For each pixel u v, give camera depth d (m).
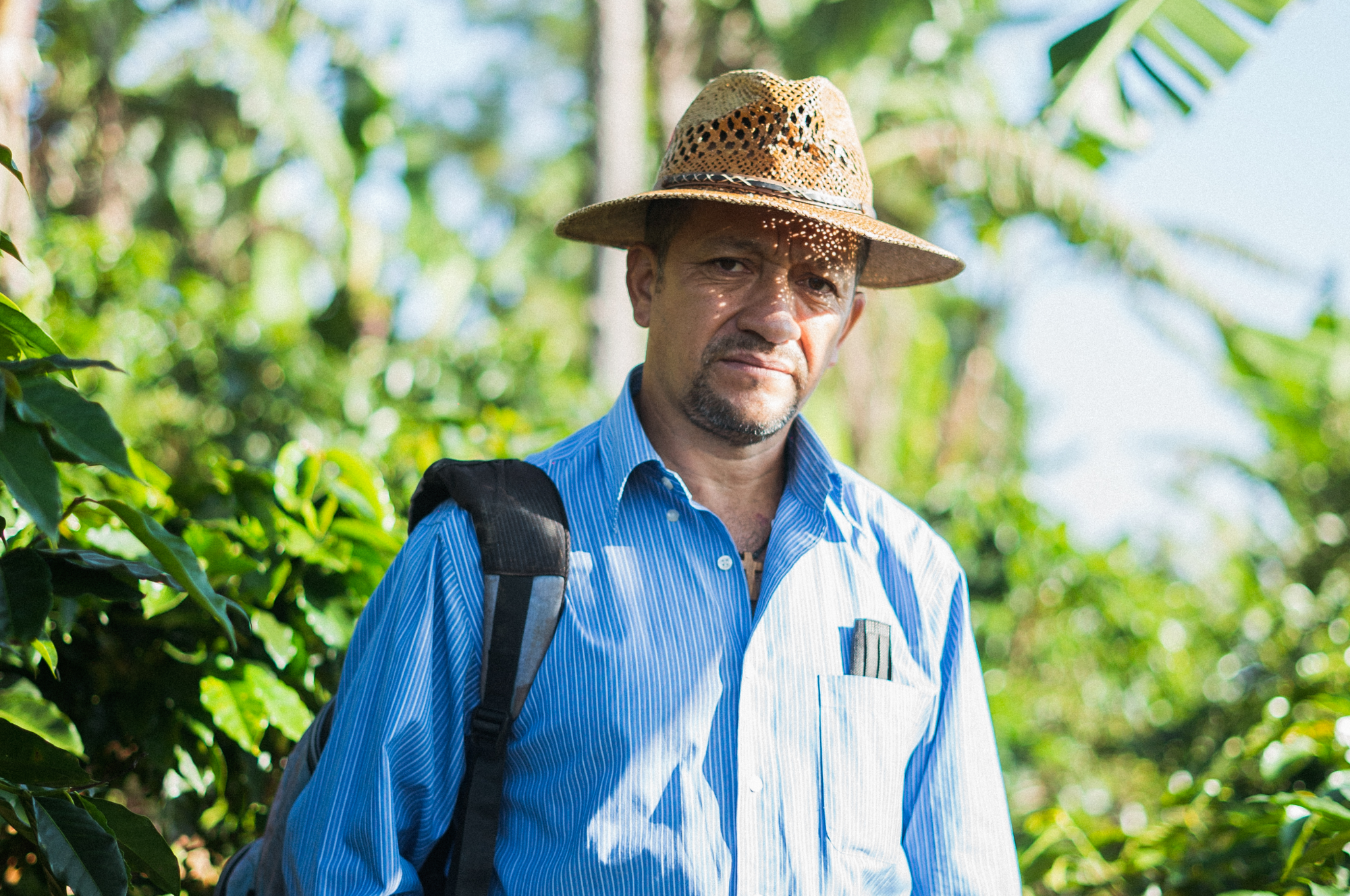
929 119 7.64
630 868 1.35
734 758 1.40
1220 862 2.08
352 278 8.40
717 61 7.84
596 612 1.41
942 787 1.56
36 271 3.88
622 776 1.36
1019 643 5.05
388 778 1.34
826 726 1.44
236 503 1.99
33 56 2.57
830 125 1.57
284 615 1.99
